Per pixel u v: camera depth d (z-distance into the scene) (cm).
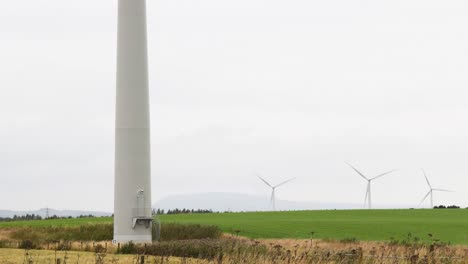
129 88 6103
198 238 6259
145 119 6131
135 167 6050
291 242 5428
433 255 3712
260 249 4047
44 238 6088
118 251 4425
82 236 6325
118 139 6097
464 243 6391
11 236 6241
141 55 6159
